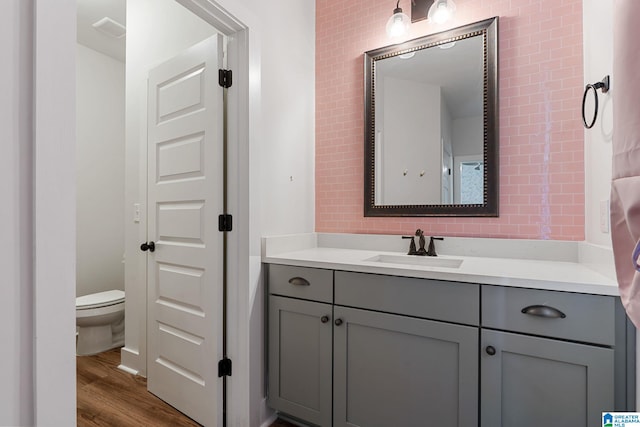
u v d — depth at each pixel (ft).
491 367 3.90
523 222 5.48
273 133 6.02
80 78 10.06
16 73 2.29
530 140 5.43
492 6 5.77
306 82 7.07
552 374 3.61
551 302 3.61
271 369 5.55
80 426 5.46
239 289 5.32
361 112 6.91
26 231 2.32
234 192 5.34
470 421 4.01
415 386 4.37
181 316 5.82
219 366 5.32
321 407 5.05
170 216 6.02
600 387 3.38
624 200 2.10
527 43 5.47
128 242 7.49
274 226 6.04
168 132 6.06
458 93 5.97
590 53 4.66
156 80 6.28
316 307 5.10
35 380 2.34
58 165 2.46
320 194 7.34
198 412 5.50
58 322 2.45
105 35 9.55
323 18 7.34
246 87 5.22
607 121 3.96
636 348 3.26
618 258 2.32
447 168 6.04
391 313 4.52
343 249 6.84
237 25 5.13
